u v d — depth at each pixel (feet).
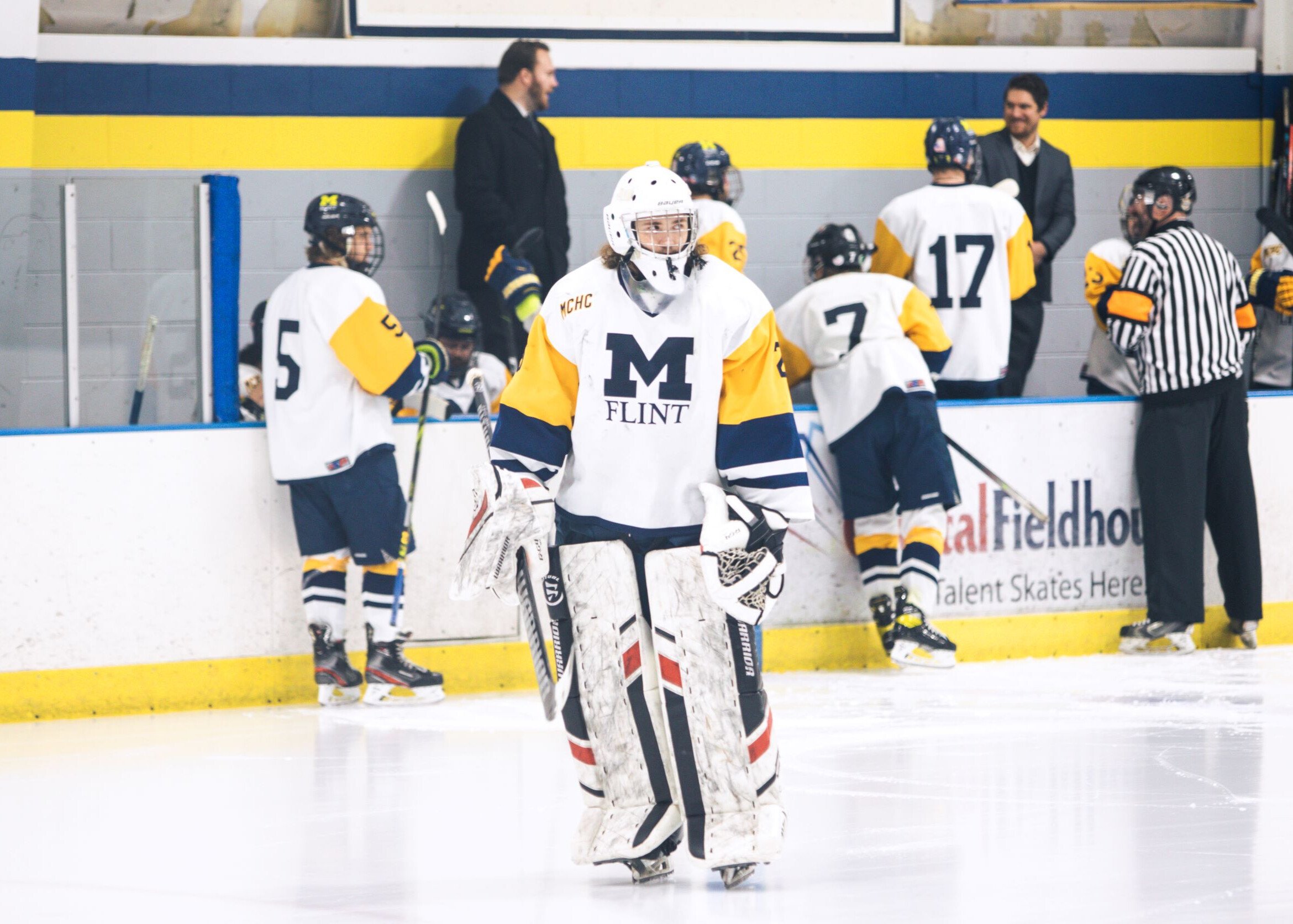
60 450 74.90
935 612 86.99
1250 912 37.40
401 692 76.79
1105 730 65.31
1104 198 116.88
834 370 84.28
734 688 42.96
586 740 43.47
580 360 42.96
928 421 82.84
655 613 43.14
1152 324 88.02
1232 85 118.62
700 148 87.20
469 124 99.55
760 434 43.06
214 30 102.89
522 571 44.04
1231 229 119.34
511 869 44.27
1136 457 89.81
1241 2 118.01
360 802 54.08
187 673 76.69
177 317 79.77
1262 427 92.79
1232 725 66.28
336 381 75.31
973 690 77.00
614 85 108.88
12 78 92.02
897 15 112.98
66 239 78.28
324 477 75.10
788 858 44.65
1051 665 85.71
